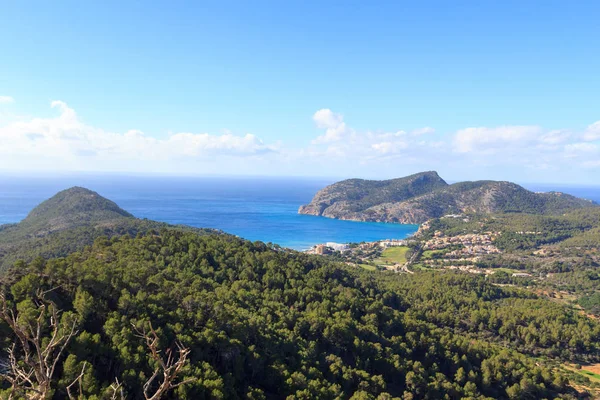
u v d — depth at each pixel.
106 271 82.38
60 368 55.59
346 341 93.38
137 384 57.31
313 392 69.38
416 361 94.44
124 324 67.00
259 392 66.62
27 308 59.53
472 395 87.69
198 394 59.59
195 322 76.88
